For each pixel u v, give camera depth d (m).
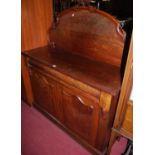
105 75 1.24
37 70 1.63
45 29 1.76
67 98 1.45
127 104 1.09
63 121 1.69
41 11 1.64
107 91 1.06
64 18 1.57
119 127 1.22
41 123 1.86
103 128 1.27
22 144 1.61
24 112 2.03
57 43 1.76
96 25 1.35
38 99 1.92
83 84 1.22
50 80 1.54
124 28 1.33
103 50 1.39
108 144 1.40
